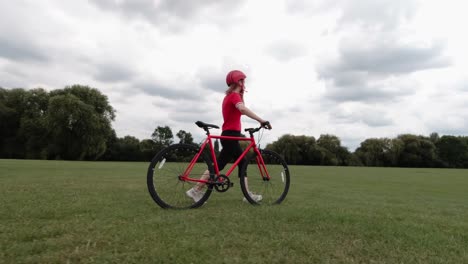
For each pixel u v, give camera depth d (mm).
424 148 72562
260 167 4062
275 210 3301
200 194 3596
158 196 3371
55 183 5848
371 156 70875
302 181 9312
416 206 4363
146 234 2244
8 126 52219
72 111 46500
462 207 4480
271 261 1836
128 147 62812
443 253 2102
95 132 48281
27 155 49750
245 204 3855
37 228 2338
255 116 3793
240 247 2049
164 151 3447
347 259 1930
